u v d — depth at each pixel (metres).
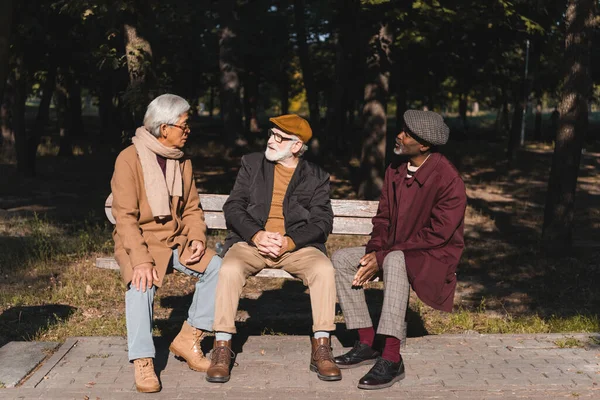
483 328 5.83
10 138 22.16
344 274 4.09
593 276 8.80
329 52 37.38
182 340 4.01
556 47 21.69
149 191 3.87
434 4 12.99
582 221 13.95
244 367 3.99
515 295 7.81
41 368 3.95
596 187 19.27
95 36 15.76
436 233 3.93
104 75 18.70
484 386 3.68
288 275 4.34
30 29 15.50
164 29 28.47
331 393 3.60
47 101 17.94
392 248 4.00
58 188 16.44
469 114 85.81
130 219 3.83
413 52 21.16
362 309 4.12
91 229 10.49
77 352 4.23
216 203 5.12
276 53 32.28
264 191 4.24
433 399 3.51
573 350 4.29
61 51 16.89
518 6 15.52
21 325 5.64
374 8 13.32
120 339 4.49
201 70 32.72
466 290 8.14
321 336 3.89
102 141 30.44
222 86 24.52
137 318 3.66
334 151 24.91
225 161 23.05
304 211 4.20
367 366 4.07
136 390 3.63
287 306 6.78
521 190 18.25
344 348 4.39
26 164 17.95
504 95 35.84
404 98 24.94
